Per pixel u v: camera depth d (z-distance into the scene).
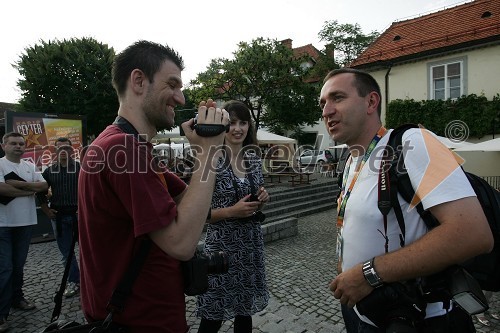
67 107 18.31
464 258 1.07
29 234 3.71
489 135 12.98
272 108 18.31
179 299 1.30
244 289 2.29
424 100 14.37
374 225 1.33
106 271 1.19
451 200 1.10
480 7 14.71
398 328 1.12
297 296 4.17
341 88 1.50
